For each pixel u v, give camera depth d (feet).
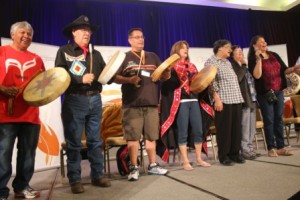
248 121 11.15
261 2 22.77
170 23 20.53
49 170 13.88
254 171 8.36
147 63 9.35
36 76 7.47
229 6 22.17
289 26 23.35
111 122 11.12
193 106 10.03
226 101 10.14
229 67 10.67
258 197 5.71
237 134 10.23
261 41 11.35
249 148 11.11
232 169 8.97
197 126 10.03
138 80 8.51
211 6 21.53
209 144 18.39
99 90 8.16
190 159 13.01
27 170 7.57
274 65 11.40
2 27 14.84
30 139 7.60
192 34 20.97
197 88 9.58
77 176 7.56
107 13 18.71
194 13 21.26
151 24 19.80
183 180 7.89
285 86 11.62
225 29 21.94
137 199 6.29
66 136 7.71
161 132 9.85
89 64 7.94
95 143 8.04
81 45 8.02
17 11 15.56
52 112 14.93
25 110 7.34
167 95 10.03
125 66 9.15
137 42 9.29
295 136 19.69
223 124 10.12
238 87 10.46
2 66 7.27
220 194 6.14
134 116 8.98
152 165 9.26
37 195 7.58
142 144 11.05
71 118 7.63
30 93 6.76
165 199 6.09
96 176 8.00
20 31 7.48
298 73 11.41
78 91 7.70
